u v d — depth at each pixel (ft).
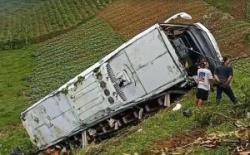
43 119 78.07
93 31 169.78
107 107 70.59
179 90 68.54
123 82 68.90
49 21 205.87
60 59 153.07
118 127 71.46
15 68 158.10
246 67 91.71
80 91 72.43
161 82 66.85
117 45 148.05
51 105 76.13
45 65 152.76
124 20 168.66
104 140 71.67
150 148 52.01
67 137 76.38
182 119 59.47
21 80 143.54
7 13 250.98
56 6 226.38
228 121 53.16
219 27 129.08
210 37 68.80
